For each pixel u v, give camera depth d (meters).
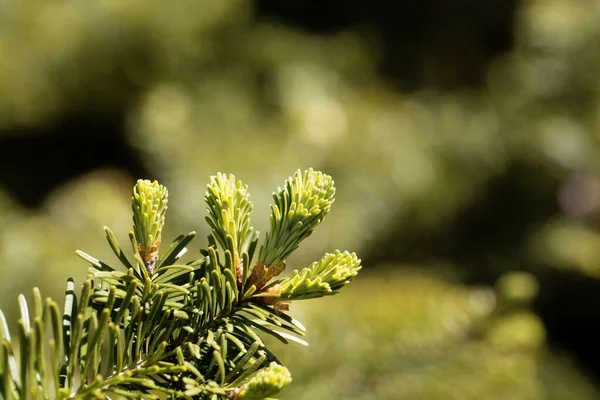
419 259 3.51
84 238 3.12
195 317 0.61
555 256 3.46
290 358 1.29
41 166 4.17
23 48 3.99
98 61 4.05
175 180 3.33
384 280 2.20
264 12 4.77
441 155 3.75
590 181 3.90
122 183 3.80
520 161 3.89
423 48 4.87
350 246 3.26
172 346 0.60
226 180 0.62
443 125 3.94
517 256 3.56
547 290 3.37
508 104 4.26
